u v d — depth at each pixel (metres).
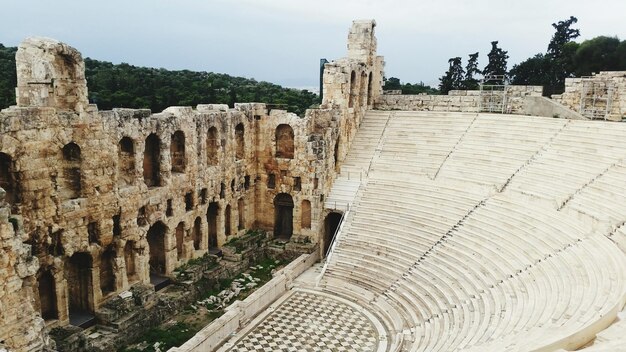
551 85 79.12
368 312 37.50
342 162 53.44
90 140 32.50
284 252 49.03
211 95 84.00
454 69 87.69
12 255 24.48
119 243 35.28
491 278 33.41
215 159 46.00
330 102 53.19
